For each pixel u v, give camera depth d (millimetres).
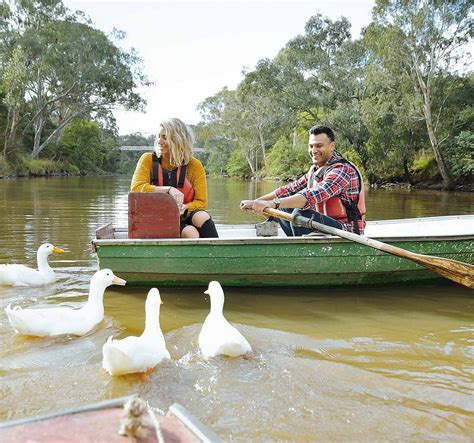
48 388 2416
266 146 50781
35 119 38188
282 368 2674
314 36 30078
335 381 2537
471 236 4402
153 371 2613
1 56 34250
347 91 29094
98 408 1399
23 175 32906
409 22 24594
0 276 4199
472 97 26516
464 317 3648
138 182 4344
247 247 4074
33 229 7297
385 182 29562
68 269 4824
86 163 49312
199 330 3287
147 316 2957
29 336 3115
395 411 2250
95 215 9422
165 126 4281
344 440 2020
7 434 1276
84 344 3025
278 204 4129
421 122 26875
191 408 2240
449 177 26031
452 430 2107
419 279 4477
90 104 39125
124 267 4062
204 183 4543
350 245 4184
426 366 2754
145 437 1289
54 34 34906
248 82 31469
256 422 2137
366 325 3436
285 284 4281
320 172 4508
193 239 4012
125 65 37531
